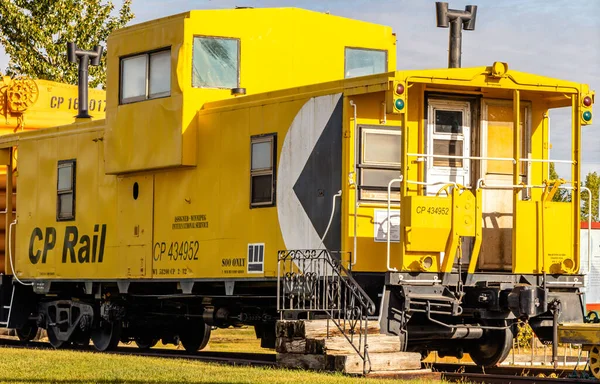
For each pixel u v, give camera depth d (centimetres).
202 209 1691
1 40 3428
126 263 1836
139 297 1923
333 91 1496
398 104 1396
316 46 1795
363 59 1844
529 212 1470
